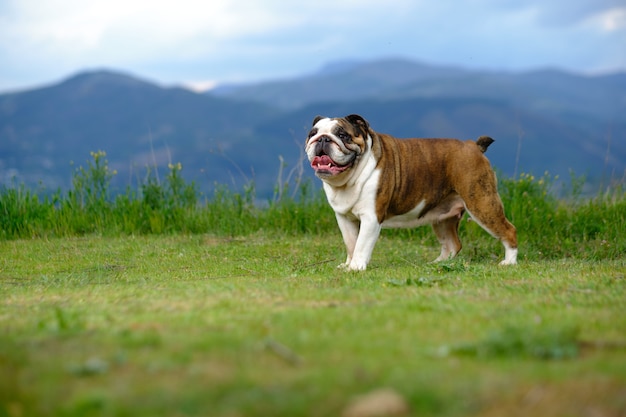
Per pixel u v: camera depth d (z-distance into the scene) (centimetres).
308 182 1293
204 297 616
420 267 836
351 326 485
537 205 1186
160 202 1297
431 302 579
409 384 365
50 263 962
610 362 398
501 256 1012
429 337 457
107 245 1098
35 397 363
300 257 980
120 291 675
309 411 344
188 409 345
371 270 823
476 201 890
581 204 1218
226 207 1290
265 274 815
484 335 458
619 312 533
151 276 823
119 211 1272
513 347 420
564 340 427
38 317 539
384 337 456
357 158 835
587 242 1102
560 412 344
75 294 667
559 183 1295
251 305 572
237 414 341
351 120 836
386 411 340
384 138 873
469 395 355
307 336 449
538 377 373
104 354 417
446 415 342
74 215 1257
